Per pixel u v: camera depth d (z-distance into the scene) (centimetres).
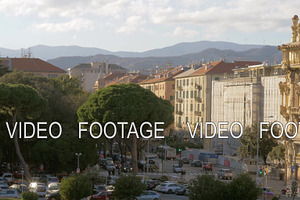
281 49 7838
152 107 9269
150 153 14938
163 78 19438
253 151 9906
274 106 11069
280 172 9294
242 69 14012
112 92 9225
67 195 5353
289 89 7906
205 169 10681
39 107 8619
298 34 7719
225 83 13350
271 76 11225
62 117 10244
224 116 13150
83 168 9075
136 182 5397
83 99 11150
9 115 9244
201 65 17638
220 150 13438
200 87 15938
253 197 4475
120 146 10250
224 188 4547
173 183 7506
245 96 11981
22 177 7950
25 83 11669
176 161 12700
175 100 18025
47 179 8044
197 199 4578
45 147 8806
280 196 7325
